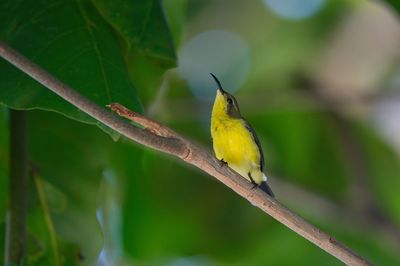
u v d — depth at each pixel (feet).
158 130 19.65
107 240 41.06
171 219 45.93
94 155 29.12
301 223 21.07
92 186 28.86
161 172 45.16
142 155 34.76
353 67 51.62
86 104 18.20
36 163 28.27
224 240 48.01
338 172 49.60
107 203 35.78
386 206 52.08
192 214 47.29
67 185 28.40
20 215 24.27
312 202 48.44
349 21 52.65
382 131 51.70
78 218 28.22
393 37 51.65
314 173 49.70
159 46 23.72
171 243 46.85
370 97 50.90
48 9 22.49
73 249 27.76
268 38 52.95
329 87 51.44
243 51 53.16
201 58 53.01
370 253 48.01
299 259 47.88
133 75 24.97
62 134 28.84
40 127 28.66
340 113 50.72
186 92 49.73
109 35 23.03
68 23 22.45
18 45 21.88
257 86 52.34
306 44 52.39
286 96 50.47
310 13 53.01
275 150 49.65
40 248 27.27
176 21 36.76
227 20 52.65
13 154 24.80
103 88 21.91
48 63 21.88
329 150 50.06
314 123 50.31
